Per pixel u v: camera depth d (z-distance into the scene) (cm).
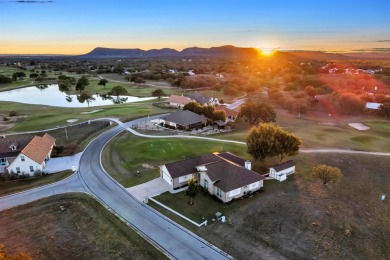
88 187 4847
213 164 4934
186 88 17138
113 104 12875
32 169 5234
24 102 13512
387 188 5175
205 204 4400
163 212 4159
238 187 4484
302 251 3466
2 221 3941
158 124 8875
